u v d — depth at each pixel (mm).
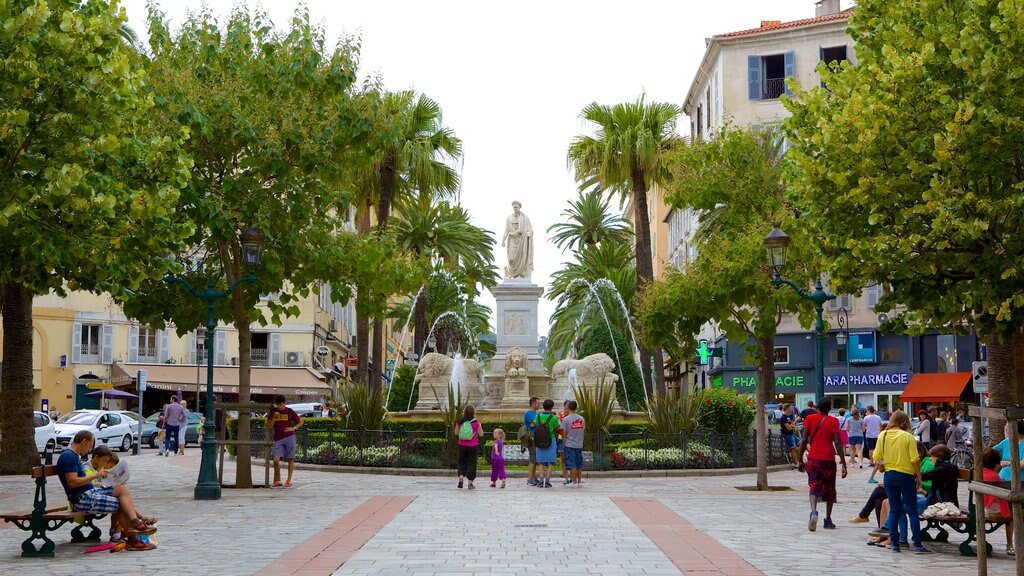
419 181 43000
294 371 65250
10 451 27297
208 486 20141
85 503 12578
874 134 13625
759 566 11242
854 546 13391
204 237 22703
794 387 58750
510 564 11227
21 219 14977
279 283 22328
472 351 69875
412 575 10398
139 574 10656
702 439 29562
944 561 12094
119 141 16031
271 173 21844
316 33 22359
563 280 64812
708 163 32219
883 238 13555
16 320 27453
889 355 56781
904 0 15281
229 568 11016
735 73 60906
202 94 21016
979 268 13250
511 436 31812
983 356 40781
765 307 26688
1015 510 9453
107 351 62281
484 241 64625
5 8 14516
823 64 17797
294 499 20156
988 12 13578
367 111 22109
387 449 29062
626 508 18391
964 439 30719
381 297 23531
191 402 62406
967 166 12969
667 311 27875
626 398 39781
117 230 15961
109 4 15742
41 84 14953
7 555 12422
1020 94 12883
